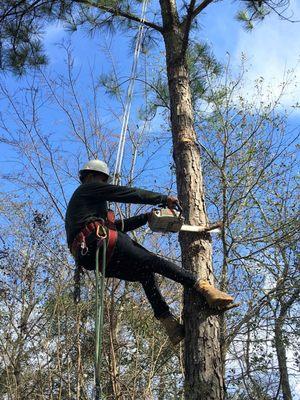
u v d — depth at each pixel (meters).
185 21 5.57
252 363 7.15
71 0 6.41
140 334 6.96
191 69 7.12
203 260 3.96
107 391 6.64
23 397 7.38
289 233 6.87
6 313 8.31
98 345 2.96
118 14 5.87
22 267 8.24
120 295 7.16
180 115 4.86
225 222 6.53
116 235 3.59
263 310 7.12
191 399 3.58
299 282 7.21
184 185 4.39
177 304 6.94
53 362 7.25
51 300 7.85
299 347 7.31
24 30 6.70
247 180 7.26
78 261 3.65
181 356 6.24
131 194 3.65
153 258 3.66
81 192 3.71
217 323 3.76
